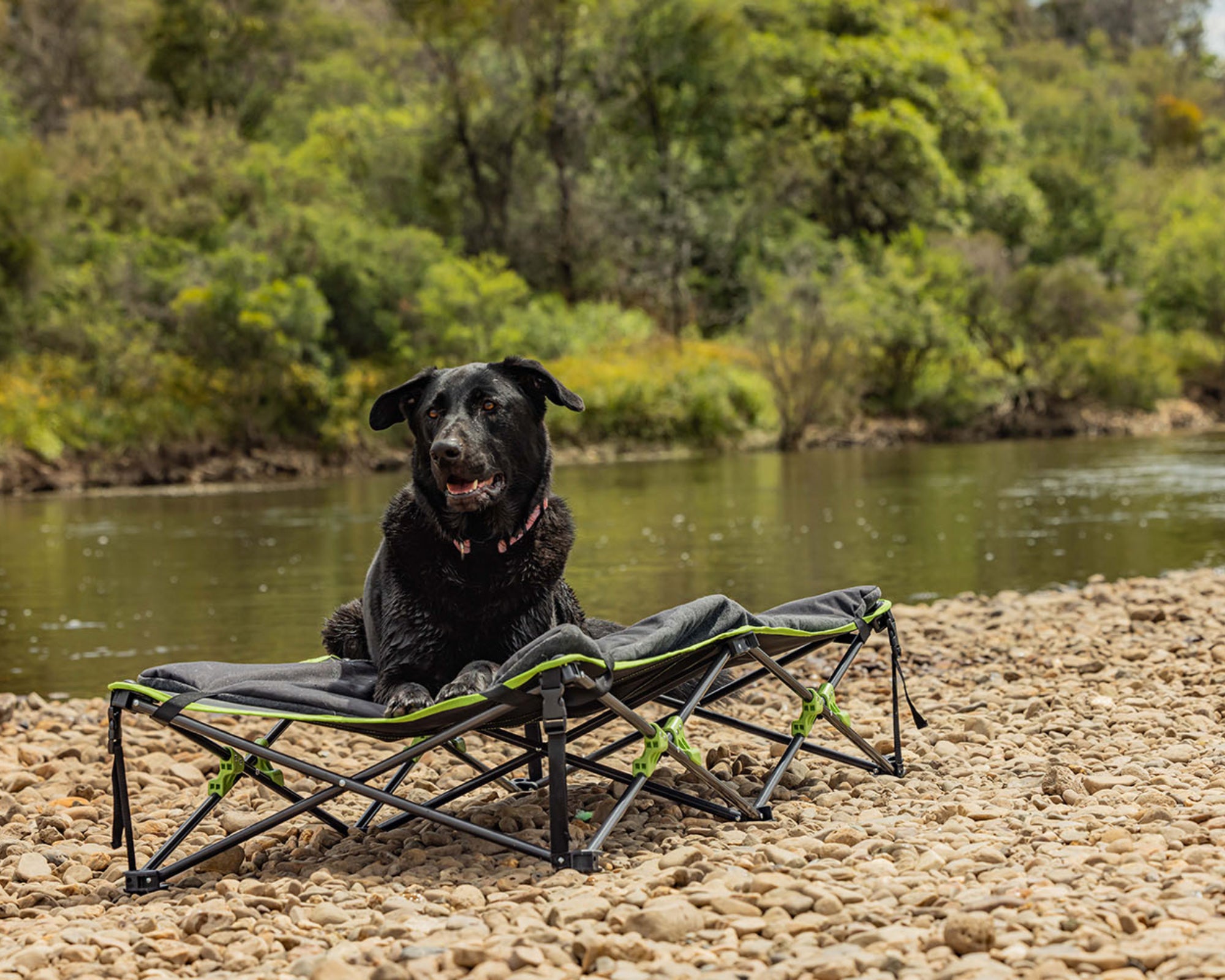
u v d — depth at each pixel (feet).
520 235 139.74
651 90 147.74
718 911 10.19
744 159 156.76
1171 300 158.81
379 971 8.96
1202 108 342.64
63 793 16.97
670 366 115.55
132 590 40.06
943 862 11.09
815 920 9.78
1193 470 77.87
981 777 14.98
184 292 98.58
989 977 8.25
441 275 113.91
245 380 97.91
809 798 14.70
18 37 171.42
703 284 145.89
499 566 13.05
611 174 141.38
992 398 123.03
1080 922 9.28
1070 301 128.16
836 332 112.16
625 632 12.76
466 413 12.79
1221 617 25.86
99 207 117.50
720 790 13.29
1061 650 23.38
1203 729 16.69
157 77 176.35
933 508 58.80
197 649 29.76
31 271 99.40
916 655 24.03
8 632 32.86
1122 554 41.63
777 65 167.63
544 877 11.87
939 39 195.31
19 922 11.29
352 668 13.62
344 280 108.68
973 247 136.67
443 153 138.72
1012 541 46.11
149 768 18.26
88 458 90.63
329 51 200.23
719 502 64.64
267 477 95.66
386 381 104.47
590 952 9.20
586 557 44.06
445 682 13.09
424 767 17.61
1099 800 13.34
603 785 15.64
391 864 12.86
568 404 13.08
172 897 11.97
